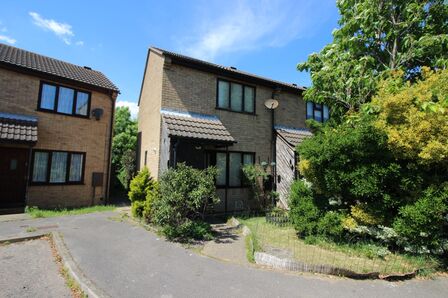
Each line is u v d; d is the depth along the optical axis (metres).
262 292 3.79
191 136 8.57
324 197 6.65
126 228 7.41
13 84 10.28
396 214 5.68
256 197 10.81
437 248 5.25
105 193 12.57
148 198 7.97
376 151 5.59
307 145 6.51
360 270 4.58
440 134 4.98
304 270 4.60
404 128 5.30
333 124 8.45
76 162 11.84
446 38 6.48
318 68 8.99
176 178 6.67
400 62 7.48
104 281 4.02
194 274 4.39
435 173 5.57
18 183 10.25
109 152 12.91
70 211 9.95
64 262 4.72
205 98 10.58
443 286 4.23
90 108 12.38
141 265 4.72
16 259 4.93
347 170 5.91
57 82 11.41
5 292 3.66
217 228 7.70
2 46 11.92
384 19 7.57
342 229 6.02
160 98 9.76
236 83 11.55
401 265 4.88
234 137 11.04
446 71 5.65
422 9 7.25
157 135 10.01
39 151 10.78
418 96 5.25
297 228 6.61
